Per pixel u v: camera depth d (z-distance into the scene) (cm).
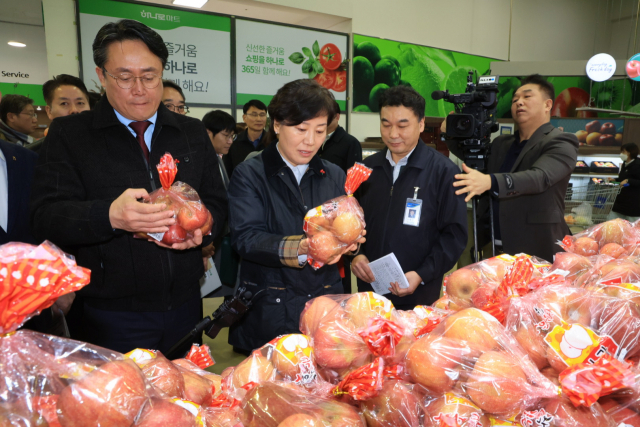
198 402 75
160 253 142
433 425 66
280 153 150
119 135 138
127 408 54
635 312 82
